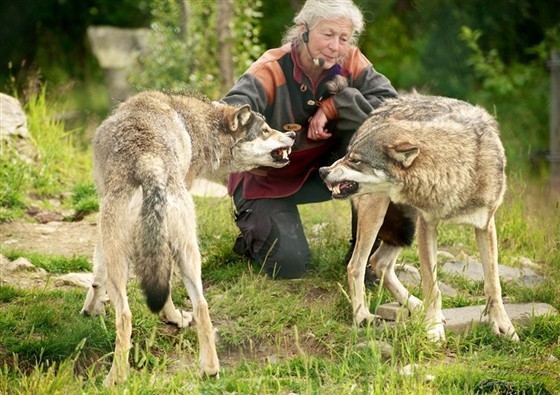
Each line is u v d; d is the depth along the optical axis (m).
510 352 8.20
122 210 7.43
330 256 10.14
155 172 7.42
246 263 10.12
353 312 8.63
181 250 7.48
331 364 7.72
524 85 23.97
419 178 8.16
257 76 9.35
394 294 9.00
